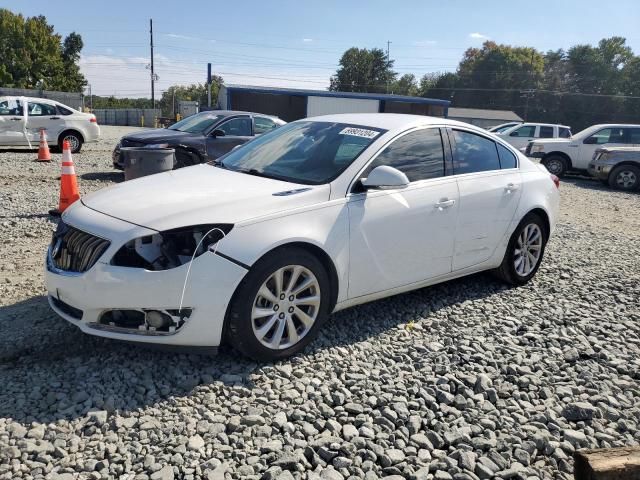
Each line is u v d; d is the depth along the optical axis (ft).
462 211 14.92
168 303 10.44
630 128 54.39
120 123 177.37
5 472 8.09
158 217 10.89
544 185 17.79
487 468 8.79
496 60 322.75
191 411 9.83
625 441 9.76
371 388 10.90
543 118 298.56
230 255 10.70
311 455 8.85
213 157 34.94
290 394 10.44
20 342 11.97
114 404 9.86
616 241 25.67
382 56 355.36
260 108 120.88
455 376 11.50
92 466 8.32
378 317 14.44
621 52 310.24
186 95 334.85
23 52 238.07
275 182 12.87
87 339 12.22
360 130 14.29
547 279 18.38
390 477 8.43
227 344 12.22
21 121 49.42
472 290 17.01
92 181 35.27
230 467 8.45
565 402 10.91
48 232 21.56
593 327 14.47
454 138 15.51
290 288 11.58
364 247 12.74
